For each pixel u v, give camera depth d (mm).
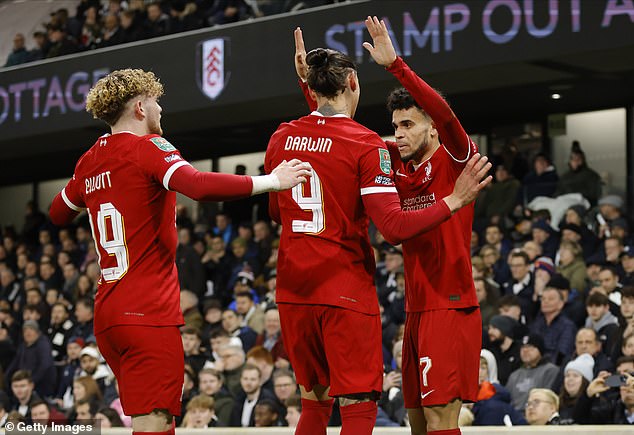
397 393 17359
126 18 31703
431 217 8156
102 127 31094
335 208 8656
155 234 8711
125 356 8703
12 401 24094
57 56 32781
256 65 27750
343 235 8695
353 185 8641
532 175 26078
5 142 33500
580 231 22703
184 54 29109
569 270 21203
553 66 24547
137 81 8914
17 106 32188
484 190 26328
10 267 35750
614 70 24984
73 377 24391
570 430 11016
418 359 9445
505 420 15969
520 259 21141
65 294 29562
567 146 29938
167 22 30469
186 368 19984
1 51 35312
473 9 24453
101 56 30609
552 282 19375
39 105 31703
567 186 25422
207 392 19188
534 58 23594
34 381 24906
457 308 9203
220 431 12516
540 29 23516
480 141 31562
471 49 24453
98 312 8781
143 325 8602
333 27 26359
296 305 8812
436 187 9297
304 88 9625
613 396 15875
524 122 30641
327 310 8648
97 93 8891
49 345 25312
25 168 40250
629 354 16656
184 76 29078
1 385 25188
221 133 33344
